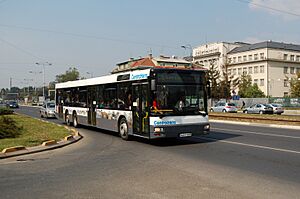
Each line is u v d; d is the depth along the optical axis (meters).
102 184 7.38
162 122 12.87
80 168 9.23
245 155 10.77
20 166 9.64
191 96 13.54
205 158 10.34
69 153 11.94
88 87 20.09
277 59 94.12
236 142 14.13
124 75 15.55
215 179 7.60
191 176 7.93
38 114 43.94
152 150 12.30
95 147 13.39
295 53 97.94
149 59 71.62
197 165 9.25
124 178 7.89
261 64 94.50
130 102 14.94
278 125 23.78
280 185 7.00
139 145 13.78
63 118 24.67
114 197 6.38
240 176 7.85
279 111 42.16
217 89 62.16
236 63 101.38
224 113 42.19
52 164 9.88
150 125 13.02
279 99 62.97
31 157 11.18
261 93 84.62
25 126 21.19
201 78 13.82
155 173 8.33
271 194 6.36
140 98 13.99
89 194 6.62
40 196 6.58
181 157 10.62
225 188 6.82
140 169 8.88
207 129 13.80
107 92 17.52
